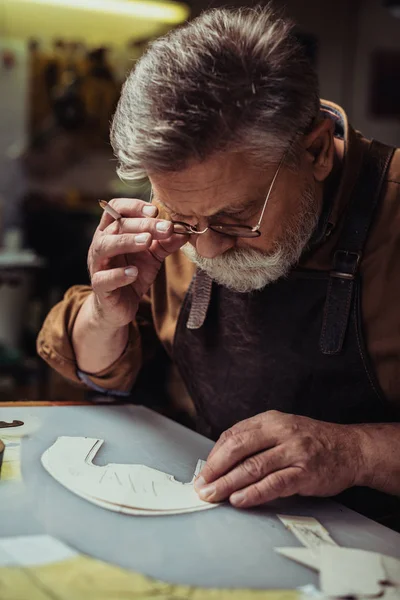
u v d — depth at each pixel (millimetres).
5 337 3754
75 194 4352
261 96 930
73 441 1118
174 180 950
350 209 1151
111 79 4312
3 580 712
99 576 735
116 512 886
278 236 1057
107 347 1339
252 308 1229
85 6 3604
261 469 944
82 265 3865
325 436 989
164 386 3180
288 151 994
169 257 1361
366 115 4332
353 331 1149
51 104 4316
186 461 1088
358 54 4250
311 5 4148
